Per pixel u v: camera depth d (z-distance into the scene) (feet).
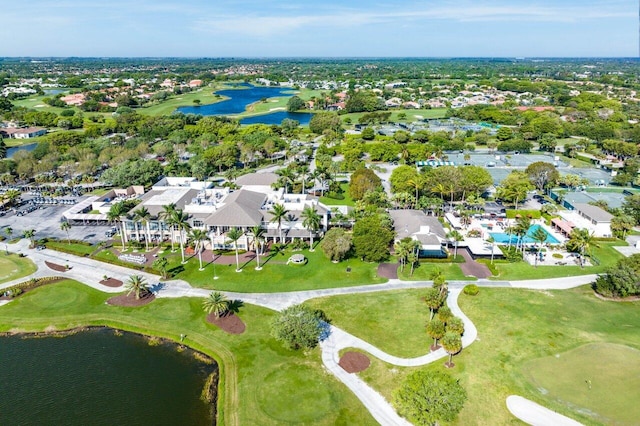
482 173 559.79
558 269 391.45
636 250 431.02
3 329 314.35
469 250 423.64
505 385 248.52
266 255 417.28
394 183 571.28
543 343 284.61
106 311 330.34
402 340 289.94
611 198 573.33
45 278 378.32
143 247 437.99
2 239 456.45
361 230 408.26
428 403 204.74
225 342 291.38
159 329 307.99
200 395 248.93
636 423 222.89
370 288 357.61
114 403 241.96
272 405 236.84
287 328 271.69
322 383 252.21
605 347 280.72
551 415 228.63
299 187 620.08
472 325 304.91
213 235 431.84
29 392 250.98
